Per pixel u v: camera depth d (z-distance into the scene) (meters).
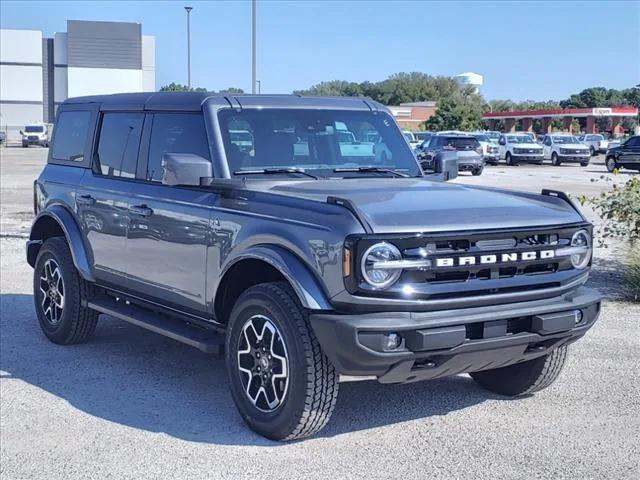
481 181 30.39
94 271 7.03
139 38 78.75
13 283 10.36
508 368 5.93
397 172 6.39
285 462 4.84
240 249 5.28
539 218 5.10
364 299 4.57
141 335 7.89
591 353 7.11
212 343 5.60
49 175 7.78
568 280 5.20
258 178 5.76
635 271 9.38
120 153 6.84
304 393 4.83
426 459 4.88
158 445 5.14
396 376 4.74
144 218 6.25
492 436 5.25
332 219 4.74
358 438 5.21
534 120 76.50
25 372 6.70
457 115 70.75
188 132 6.07
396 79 118.50
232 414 5.68
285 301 4.91
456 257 4.70
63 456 5.00
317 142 6.18
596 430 5.34
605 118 70.19
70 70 77.62
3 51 81.81
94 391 6.21
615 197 10.16
